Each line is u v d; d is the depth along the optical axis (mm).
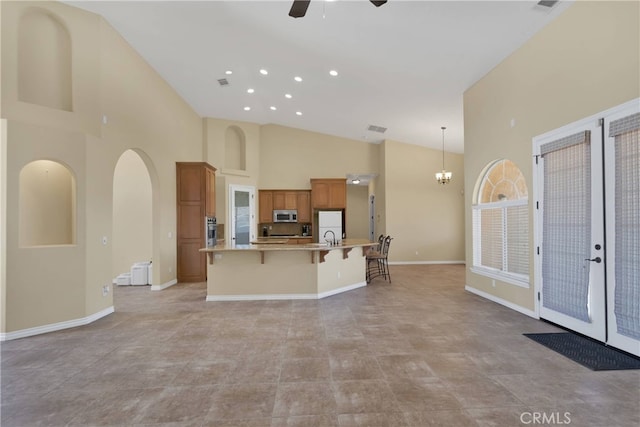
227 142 8977
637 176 2879
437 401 2252
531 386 2443
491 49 4434
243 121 9000
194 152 7961
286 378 2607
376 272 7941
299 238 9023
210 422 2039
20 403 2270
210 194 7270
